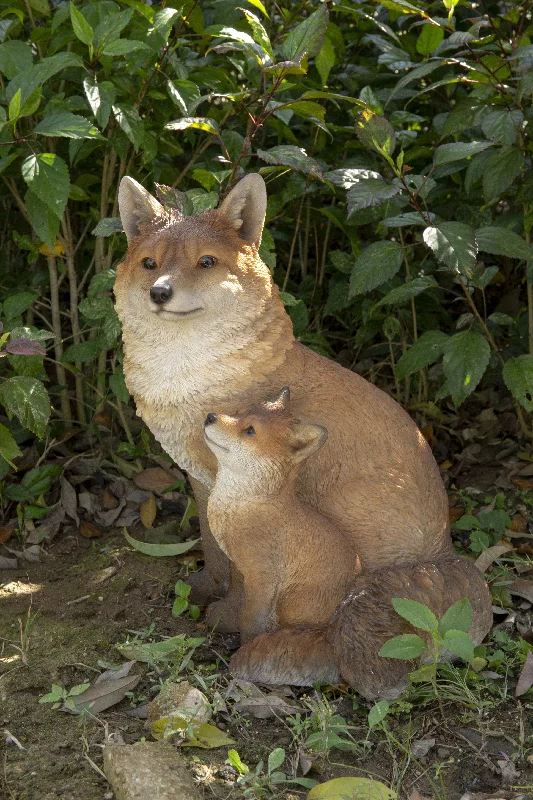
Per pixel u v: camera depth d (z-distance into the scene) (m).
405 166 6.15
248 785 4.41
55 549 6.71
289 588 5.07
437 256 5.97
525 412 8.11
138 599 6.06
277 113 6.41
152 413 5.38
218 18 7.29
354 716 4.97
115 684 5.09
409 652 4.71
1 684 5.16
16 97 5.78
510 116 6.59
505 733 4.83
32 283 7.78
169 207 5.70
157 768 4.33
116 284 5.33
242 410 5.02
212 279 4.99
